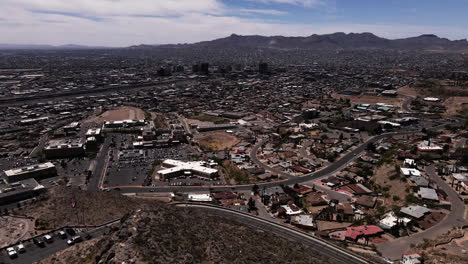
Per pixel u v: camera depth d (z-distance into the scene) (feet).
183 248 325.42
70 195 559.38
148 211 381.40
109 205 548.31
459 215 526.98
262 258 342.23
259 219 524.52
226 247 348.59
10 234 441.27
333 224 542.98
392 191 651.25
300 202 631.97
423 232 485.56
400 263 406.21
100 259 320.50
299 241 447.01
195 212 440.45
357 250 444.55
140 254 301.43
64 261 363.15
